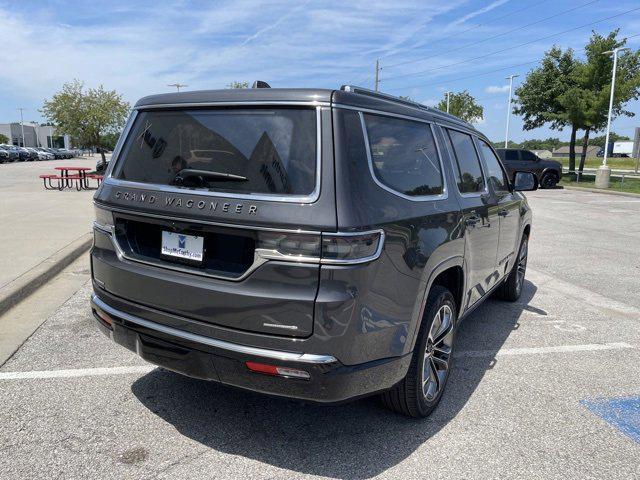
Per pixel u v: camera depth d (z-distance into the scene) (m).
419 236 2.89
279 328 2.42
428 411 3.29
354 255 2.39
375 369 2.61
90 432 3.02
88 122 28.05
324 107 2.54
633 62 25.28
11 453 2.80
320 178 2.43
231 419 3.20
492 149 4.89
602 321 5.36
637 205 17.03
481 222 3.96
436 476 2.71
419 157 3.20
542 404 3.54
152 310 2.80
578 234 11.03
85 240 7.92
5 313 5.01
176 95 3.01
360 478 2.68
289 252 2.39
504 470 2.78
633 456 2.94
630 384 3.88
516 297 6.01
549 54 27.27
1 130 99.56
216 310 2.54
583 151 29.31
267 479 2.64
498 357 4.35
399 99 3.30
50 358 4.03
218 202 2.57
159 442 2.94
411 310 2.82
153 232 2.90
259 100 2.67
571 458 2.91
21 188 18.06
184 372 2.74
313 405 3.41
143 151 3.04
